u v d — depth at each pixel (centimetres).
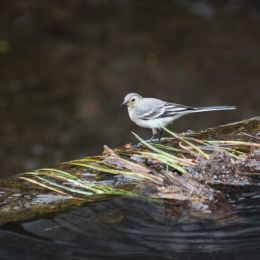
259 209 676
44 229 625
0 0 2455
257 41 2177
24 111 1833
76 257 580
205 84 1908
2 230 621
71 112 1812
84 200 680
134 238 609
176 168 748
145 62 2059
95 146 1648
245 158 779
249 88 1867
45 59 2128
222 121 1720
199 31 2270
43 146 1664
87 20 2373
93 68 2045
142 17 2392
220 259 589
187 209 673
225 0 2495
